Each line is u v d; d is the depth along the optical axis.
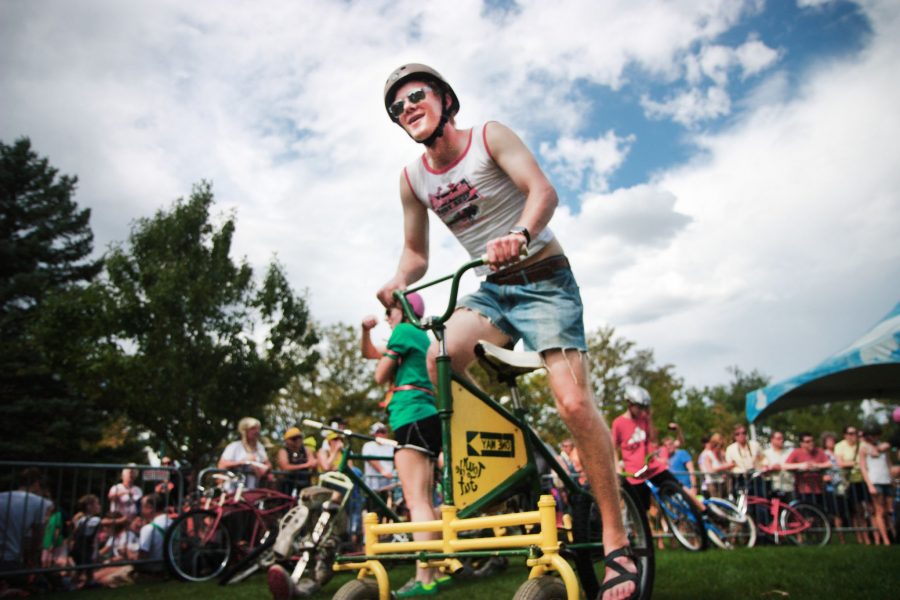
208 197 16.91
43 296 23.50
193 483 6.74
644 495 7.08
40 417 20.38
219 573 5.55
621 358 22.78
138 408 15.22
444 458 2.19
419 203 2.83
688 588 3.36
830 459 9.27
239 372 15.75
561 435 19.94
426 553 2.15
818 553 5.19
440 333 2.27
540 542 1.89
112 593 4.78
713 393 65.38
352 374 24.00
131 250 16.19
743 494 7.96
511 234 2.07
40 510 5.45
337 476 4.34
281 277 16.66
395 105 2.49
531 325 2.38
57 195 28.48
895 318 8.16
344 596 2.18
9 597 4.98
